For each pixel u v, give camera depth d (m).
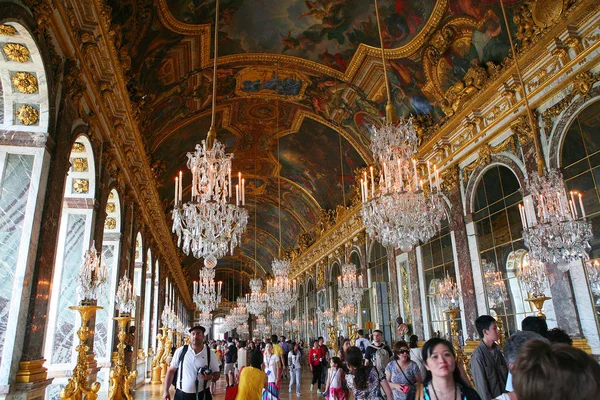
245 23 13.88
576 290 8.47
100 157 9.84
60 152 6.93
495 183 11.33
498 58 11.06
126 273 12.99
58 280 9.15
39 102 6.51
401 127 7.31
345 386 7.18
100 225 9.85
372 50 14.19
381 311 17.39
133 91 12.16
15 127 6.40
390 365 5.49
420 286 14.68
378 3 12.55
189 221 6.70
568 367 1.50
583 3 8.41
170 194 23.89
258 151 24.12
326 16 13.66
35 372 5.82
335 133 20.02
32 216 6.14
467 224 12.35
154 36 11.98
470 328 11.72
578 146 8.79
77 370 6.50
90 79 8.64
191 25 12.66
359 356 5.32
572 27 8.80
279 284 19.08
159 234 23.41
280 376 11.48
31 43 5.91
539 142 9.70
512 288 10.45
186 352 5.55
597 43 8.33
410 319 15.49
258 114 20.20
